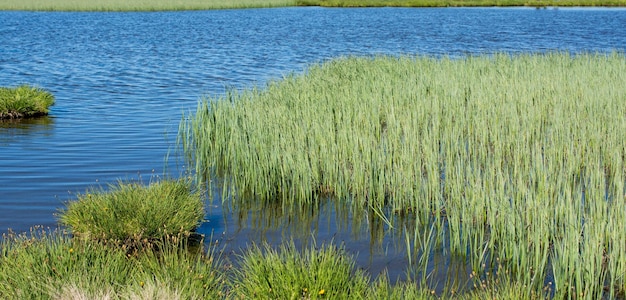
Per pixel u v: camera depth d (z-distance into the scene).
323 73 23.20
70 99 23.95
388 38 49.25
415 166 11.66
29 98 20.80
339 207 11.84
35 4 86.75
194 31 56.25
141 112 21.38
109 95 24.97
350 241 10.26
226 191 12.84
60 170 14.03
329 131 13.34
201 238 10.33
